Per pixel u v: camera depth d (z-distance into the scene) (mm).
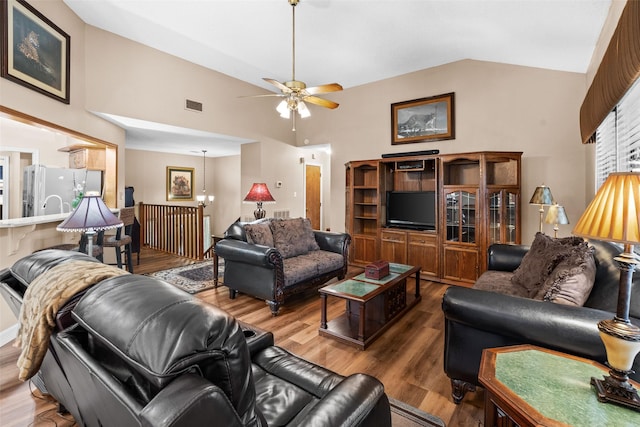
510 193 3977
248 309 3320
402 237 4688
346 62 4582
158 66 4371
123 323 741
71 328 1021
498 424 1202
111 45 3922
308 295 3838
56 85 3262
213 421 638
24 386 1960
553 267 2076
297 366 1430
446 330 1790
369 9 3164
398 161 4727
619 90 1942
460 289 1726
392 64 4645
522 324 1448
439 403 1829
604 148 3086
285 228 3947
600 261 1790
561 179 3908
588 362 1275
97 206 2381
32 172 4078
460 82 4531
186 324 685
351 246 5301
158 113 4383
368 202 5445
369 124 5461
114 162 4500
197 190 8719
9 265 2590
